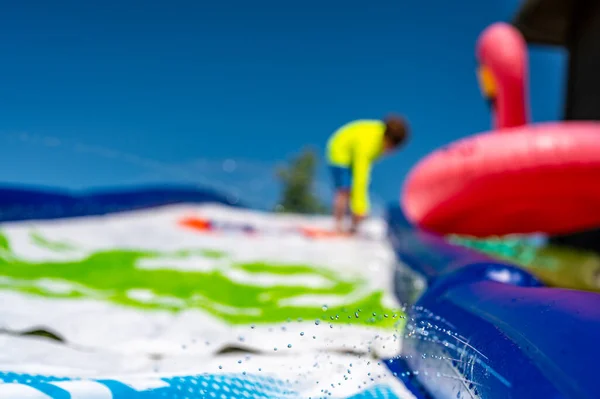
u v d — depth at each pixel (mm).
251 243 3203
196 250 2850
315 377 1041
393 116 3975
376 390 980
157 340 1292
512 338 764
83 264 2215
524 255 3000
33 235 2611
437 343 957
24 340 1207
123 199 3996
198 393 899
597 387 568
